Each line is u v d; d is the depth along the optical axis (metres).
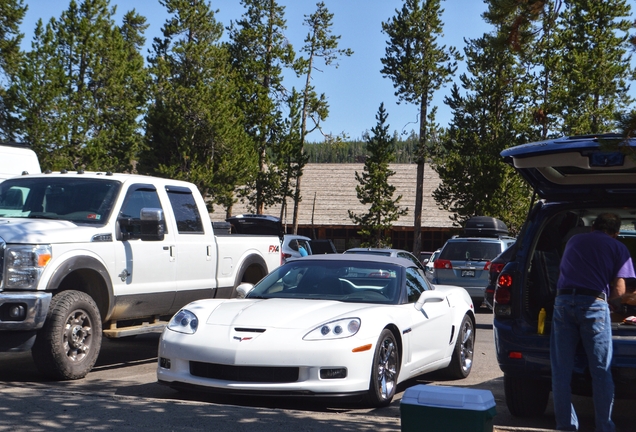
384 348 7.20
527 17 5.93
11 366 9.19
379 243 45.22
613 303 6.79
